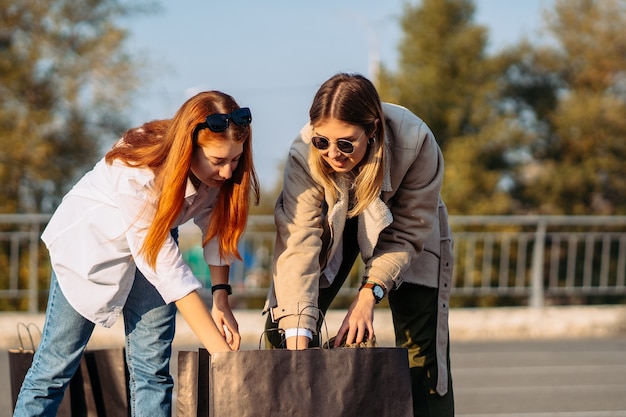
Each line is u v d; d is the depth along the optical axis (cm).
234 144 373
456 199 2623
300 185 404
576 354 967
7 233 1088
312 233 400
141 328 422
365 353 359
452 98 2962
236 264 1145
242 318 1062
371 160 390
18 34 2592
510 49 3069
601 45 2992
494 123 2916
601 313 1151
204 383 379
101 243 396
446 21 3091
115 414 437
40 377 409
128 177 382
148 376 421
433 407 457
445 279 461
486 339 1079
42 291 1176
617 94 2997
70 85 2541
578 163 2861
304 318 389
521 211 2831
